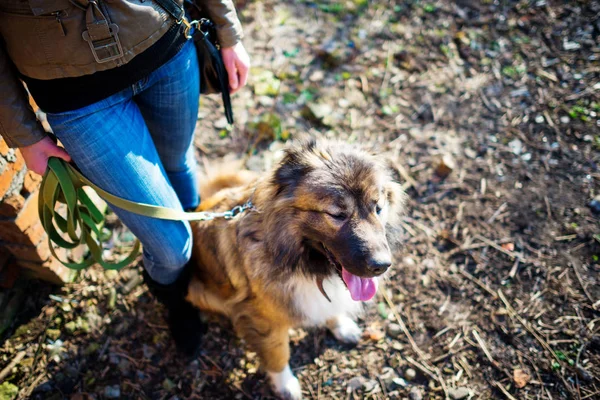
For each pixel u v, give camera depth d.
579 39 2.01
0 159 1.04
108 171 0.85
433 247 1.47
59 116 0.79
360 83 1.90
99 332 1.29
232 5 0.98
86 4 0.69
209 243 1.15
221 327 1.34
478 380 1.21
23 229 1.15
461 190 1.61
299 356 1.29
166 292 1.16
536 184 1.60
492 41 2.04
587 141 1.69
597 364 1.21
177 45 0.86
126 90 0.84
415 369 1.24
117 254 1.44
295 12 2.13
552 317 1.31
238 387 1.23
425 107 1.84
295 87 1.87
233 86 1.09
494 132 1.76
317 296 1.11
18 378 1.20
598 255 1.42
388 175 1.06
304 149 1.02
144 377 1.24
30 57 0.72
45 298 1.33
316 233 0.98
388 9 2.16
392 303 1.36
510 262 1.43
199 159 1.65
